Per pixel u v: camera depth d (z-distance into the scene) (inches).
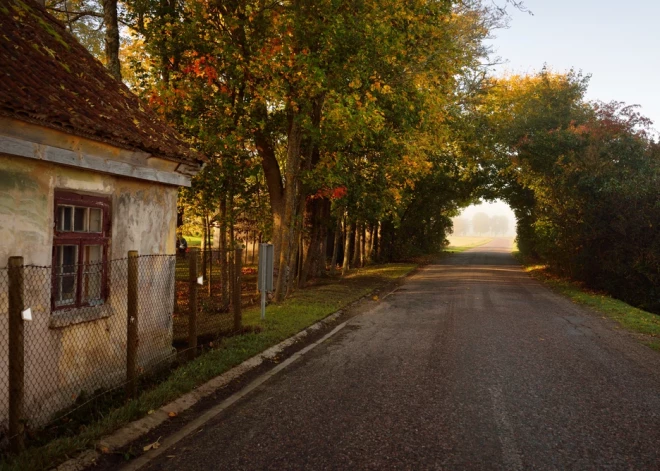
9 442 177.2
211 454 180.4
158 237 313.1
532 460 175.8
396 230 1540.4
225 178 598.2
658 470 168.7
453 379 277.0
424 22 597.0
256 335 369.7
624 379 279.1
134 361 241.6
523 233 1513.3
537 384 268.4
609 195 757.3
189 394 243.9
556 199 915.4
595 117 917.8
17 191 207.8
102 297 264.7
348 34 497.4
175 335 395.9
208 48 523.5
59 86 259.6
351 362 316.2
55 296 233.5
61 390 229.6
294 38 512.4
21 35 277.4
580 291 767.1
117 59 465.7
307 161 652.1
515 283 890.7
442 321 473.7
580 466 171.3
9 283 178.1
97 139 243.3
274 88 517.0
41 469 161.0
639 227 719.7
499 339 388.8
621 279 751.1
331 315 502.0
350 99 507.2
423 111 658.8
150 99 522.3
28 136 208.8
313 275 944.9
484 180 1448.1
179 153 306.7
